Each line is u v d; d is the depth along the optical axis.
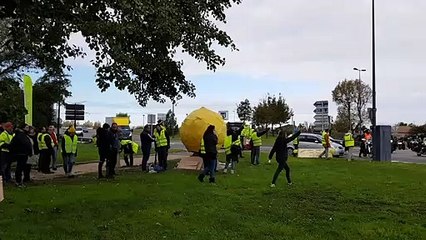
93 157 33.94
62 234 9.60
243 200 13.60
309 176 20.09
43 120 41.22
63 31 11.18
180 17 15.34
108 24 11.01
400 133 94.94
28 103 23.44
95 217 11.09
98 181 17.81
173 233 9.91
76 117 35.16
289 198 14.16
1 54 26.97
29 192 14.49
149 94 21.98
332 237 9.91
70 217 11.02
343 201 13.81
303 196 14.49
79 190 15.01
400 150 58.34
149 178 18.67
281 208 12.59
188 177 19.17
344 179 19.09
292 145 37.38
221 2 18.55
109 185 16.33
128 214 11.41
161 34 13.41
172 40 14.16
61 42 11.88
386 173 21.94
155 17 12.59
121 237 9.55
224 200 13.56
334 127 88.31
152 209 11.98
